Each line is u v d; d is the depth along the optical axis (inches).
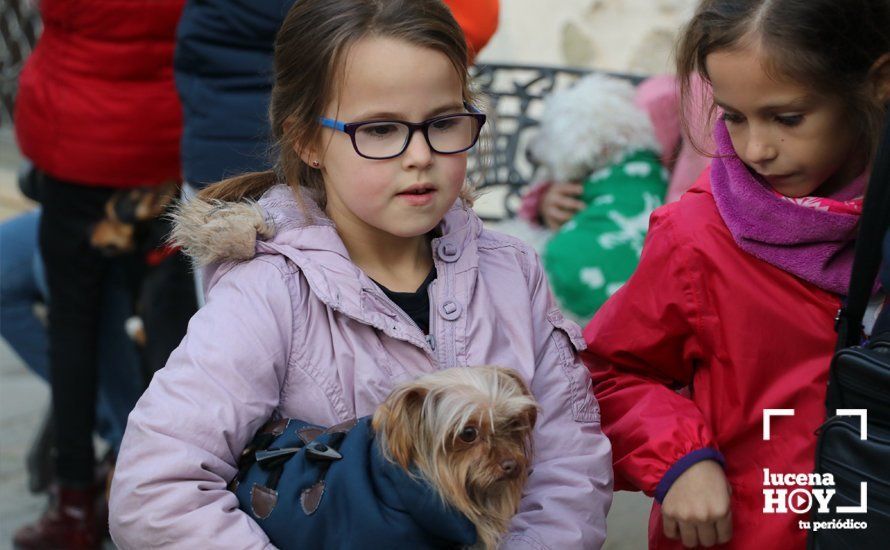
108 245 149.2
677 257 87.7
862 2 78.2
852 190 84.7
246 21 118.5
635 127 145.8
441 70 76.0
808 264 84.0
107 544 165.5
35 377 233.1
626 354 92.4
